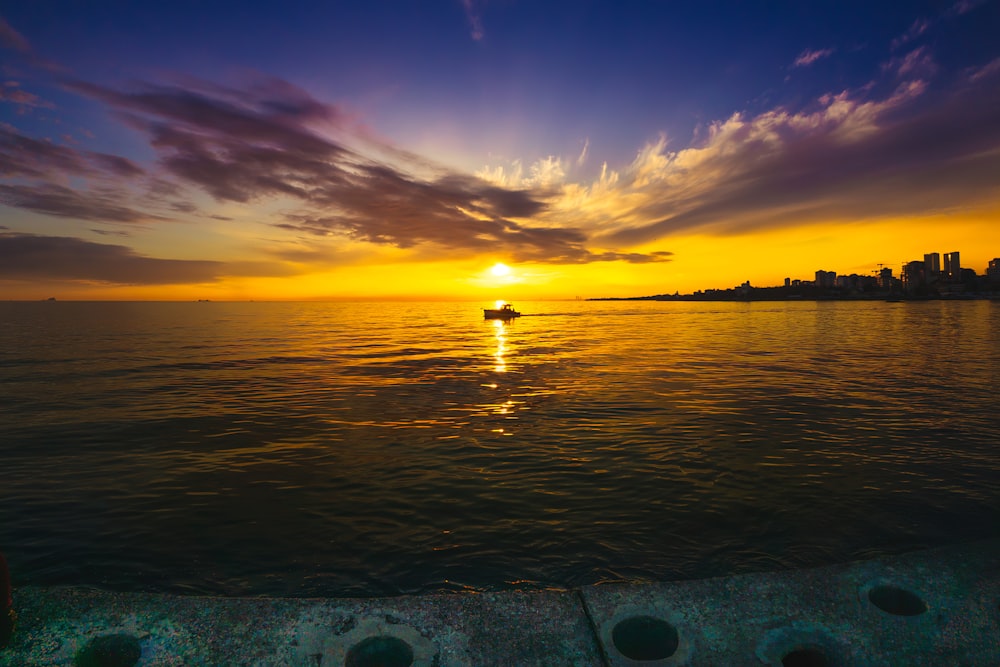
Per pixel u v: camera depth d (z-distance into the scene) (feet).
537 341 135.54
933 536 17.02
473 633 7.09
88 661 6.44
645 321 279.08
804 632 6.97
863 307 555.69
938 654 6.49
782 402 42.75
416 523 18.71
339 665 6.41
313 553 16.31
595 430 33.63
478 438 32.01
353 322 281.54
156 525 18.69
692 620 7.28
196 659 6.45
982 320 228.63
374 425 36.37
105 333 172.45
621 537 17.24
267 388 55.72
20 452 29.58
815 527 17.76
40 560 15.93
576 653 6.72
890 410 38.58
